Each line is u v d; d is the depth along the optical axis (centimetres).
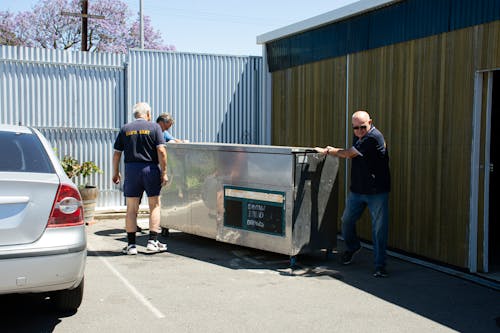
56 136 1010
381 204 607
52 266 388
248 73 1150
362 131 612
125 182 698
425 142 686
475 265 621
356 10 790
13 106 979
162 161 691
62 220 402
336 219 684
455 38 639
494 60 586
